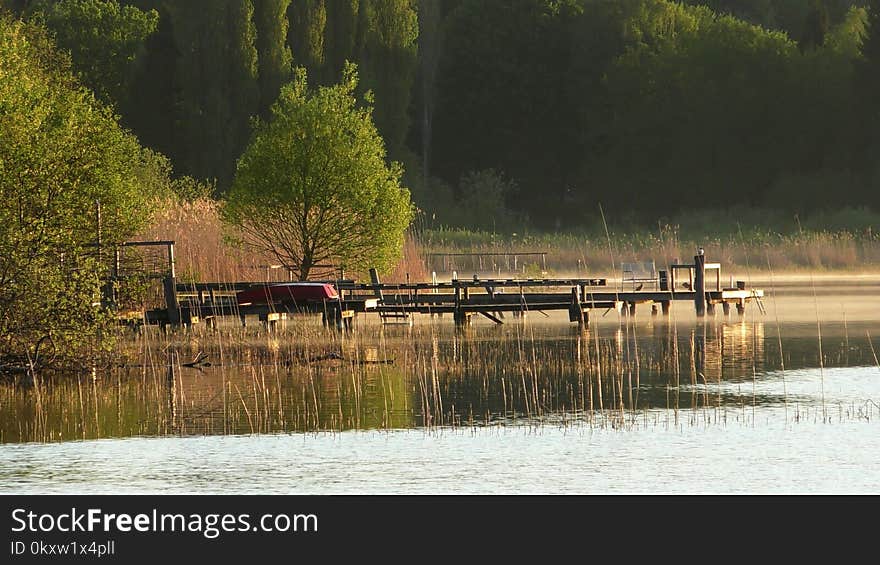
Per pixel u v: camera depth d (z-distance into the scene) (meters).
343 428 60.91
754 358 84.75
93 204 85.44
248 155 117.44
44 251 75.12
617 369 79.38
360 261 117.69
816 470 51.97
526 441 57.72
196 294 107.19
